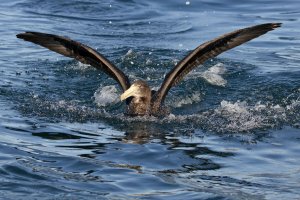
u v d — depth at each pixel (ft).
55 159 40.88
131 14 78.28
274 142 44.83
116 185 37.45
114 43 68.28
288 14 78.54
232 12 79.10
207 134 46.29
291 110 51.06
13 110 49.67
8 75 57.72
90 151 42.45
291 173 39.70
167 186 37.47
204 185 37.76
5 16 76.07
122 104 52.90
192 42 68.95
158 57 63.46
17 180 37.58
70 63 61.62
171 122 48.67
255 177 39.04
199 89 55.83
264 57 65.21
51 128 46.55
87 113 50.21
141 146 43.57
